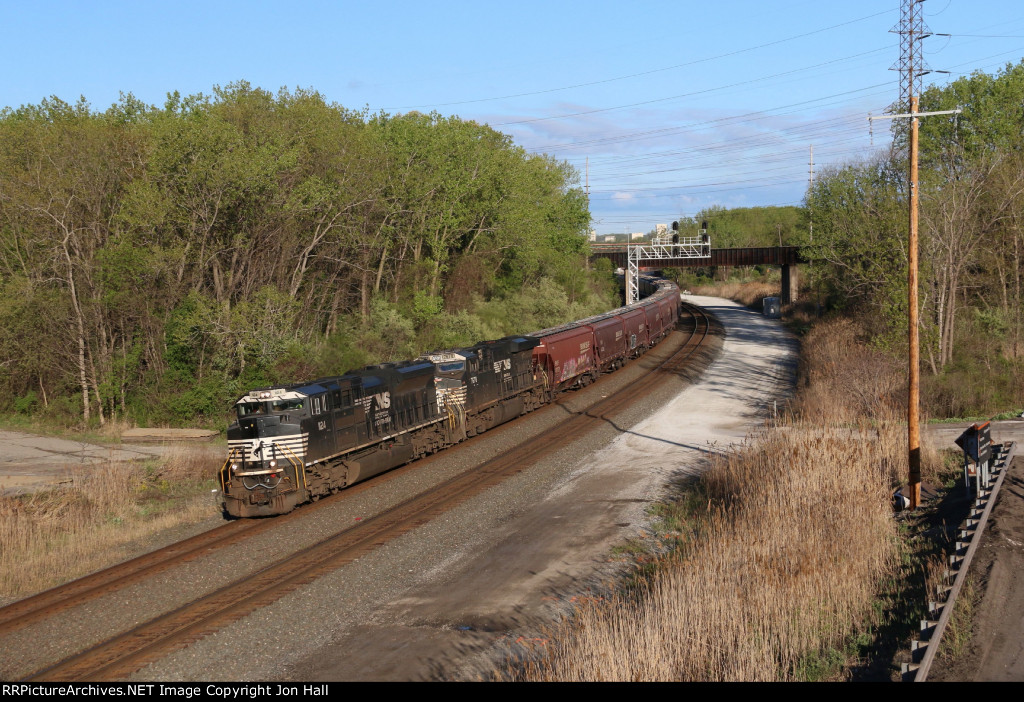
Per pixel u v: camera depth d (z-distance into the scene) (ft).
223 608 50.11
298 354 123.75
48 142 124.16
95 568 59.67
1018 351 134.10
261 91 144.97
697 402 127.44
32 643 45.85
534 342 125.49
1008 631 40.55
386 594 53.57
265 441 69.82
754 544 53.52
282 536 64.85
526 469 85.40
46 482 84.94
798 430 90.63
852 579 49.06
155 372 125.08
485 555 61.00
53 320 123.85
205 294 127.13
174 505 77.77
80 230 128.47
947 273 134.51
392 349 151.43
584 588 54.29
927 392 114.01
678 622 43.70
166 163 121.49
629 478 82.99
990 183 152.05
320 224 146.30
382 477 85.97
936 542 55.57
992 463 71.41
